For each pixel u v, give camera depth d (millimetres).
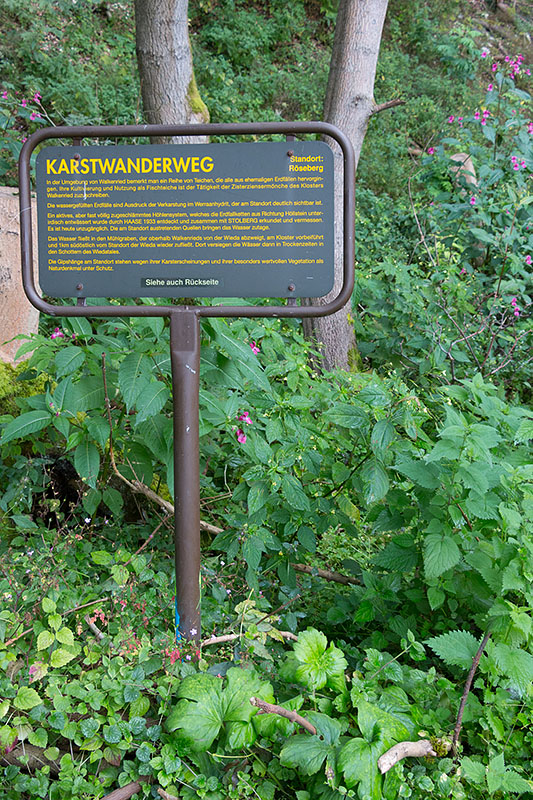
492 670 2059
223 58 9398
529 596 1986
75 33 8789
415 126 9531
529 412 2553
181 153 2049
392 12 11656
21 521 2719
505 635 2094
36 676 1964
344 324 5176
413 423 2441
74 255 2127
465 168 6543
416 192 7977
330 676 1998
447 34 11484
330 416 2477
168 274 2117
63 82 7727
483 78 11156
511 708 2107
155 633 2271
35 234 3867
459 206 5676
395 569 2432
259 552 2461
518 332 4867
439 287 4988
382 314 5070
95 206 2094
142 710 1940
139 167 2064
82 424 2590
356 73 5051
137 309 2125
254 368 2428
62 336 2656
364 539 3475
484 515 2180
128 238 2107
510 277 5320
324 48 11008
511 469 2184
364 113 5148
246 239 2092
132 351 2514
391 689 2084
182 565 2176
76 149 2066
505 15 13016
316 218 2072
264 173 2053
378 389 2471
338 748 1839
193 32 9977
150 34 4453
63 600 2301
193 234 2094
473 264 6066
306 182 2055
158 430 2467
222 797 1831
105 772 1883
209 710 1855
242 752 1928
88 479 2455
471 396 2508
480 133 8828
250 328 2971
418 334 4922
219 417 2441
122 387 2275
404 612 2615
